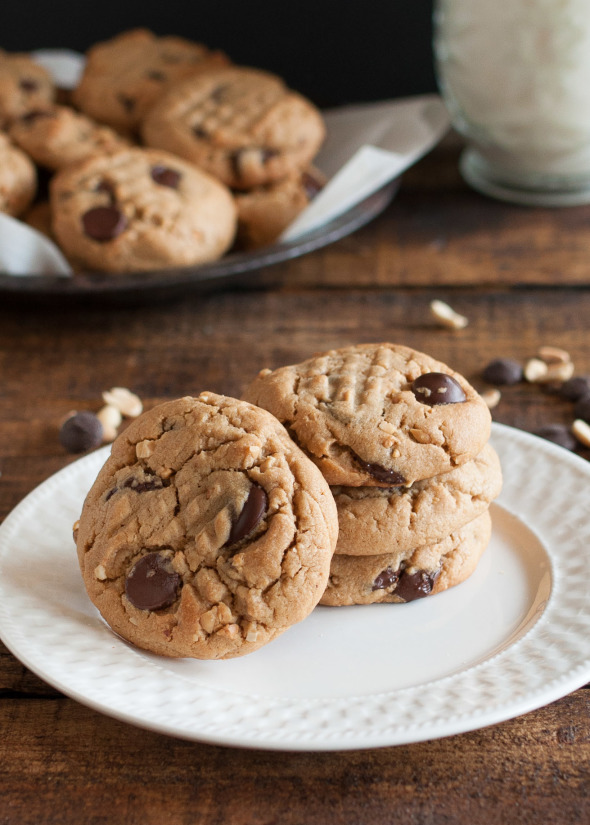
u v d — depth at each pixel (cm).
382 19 86
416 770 39
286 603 40
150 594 40
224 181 65
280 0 86
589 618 42
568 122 66
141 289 58
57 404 56
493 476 45
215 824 38
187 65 73
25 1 89
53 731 41
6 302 62
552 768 39
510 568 45
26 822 38
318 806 38
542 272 65
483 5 63
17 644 40
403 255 67
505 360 57
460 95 67
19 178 63
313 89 90
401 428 42
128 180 61
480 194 74
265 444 41
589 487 47
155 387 57
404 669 41
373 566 43
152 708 38
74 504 46
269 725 38
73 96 74
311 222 62
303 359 59
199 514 41
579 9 62
